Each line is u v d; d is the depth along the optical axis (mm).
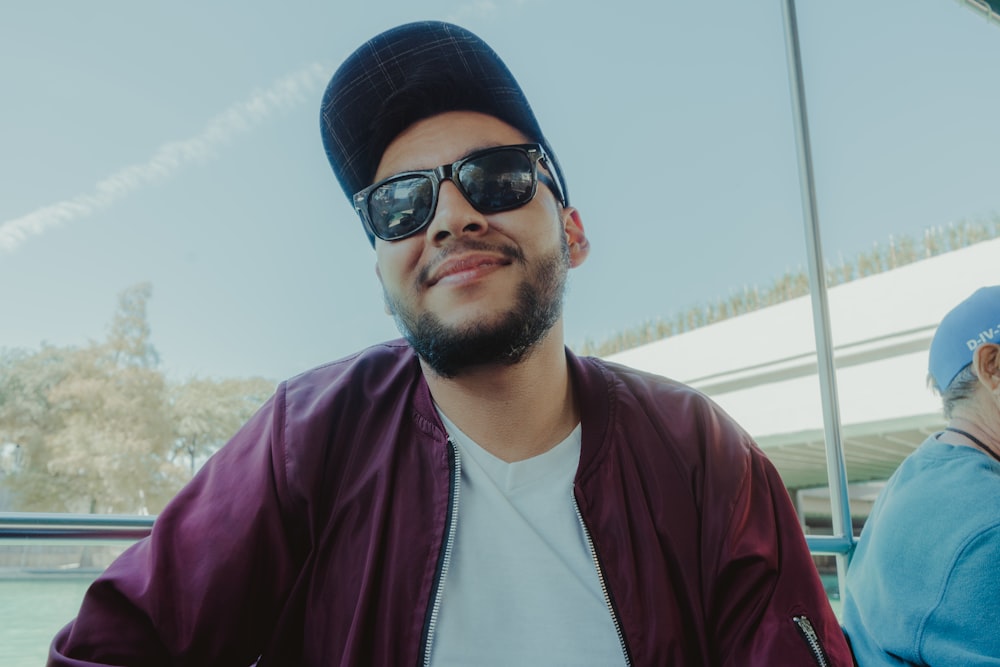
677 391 990
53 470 17531
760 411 8156
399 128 897
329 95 933
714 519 870
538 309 830
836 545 1688
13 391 17859
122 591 772
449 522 854
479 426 899
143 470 17703
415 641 804
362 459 913
